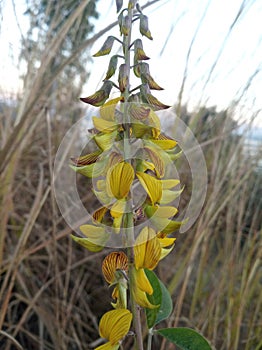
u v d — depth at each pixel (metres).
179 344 0.14
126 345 0.28
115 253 0.13
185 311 0.32
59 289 0.32
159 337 0.30
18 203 0.34
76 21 0.36
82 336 0.30
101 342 0.30
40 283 0.32
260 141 0.36
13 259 0.24
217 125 0.35
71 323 0.28
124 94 0.12
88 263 0.35
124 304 0.13
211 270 0.32
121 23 0.13
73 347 0.29
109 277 0.13
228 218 0.31
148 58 0.13
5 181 0.26
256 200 0.37
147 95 0.12
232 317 0.29
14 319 0.31
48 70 0.35
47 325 0.28
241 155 0.35
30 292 0.31
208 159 0.34
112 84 0.12
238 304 0.28
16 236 0.33
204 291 0.33
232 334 0.28
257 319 0.31
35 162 0.36
